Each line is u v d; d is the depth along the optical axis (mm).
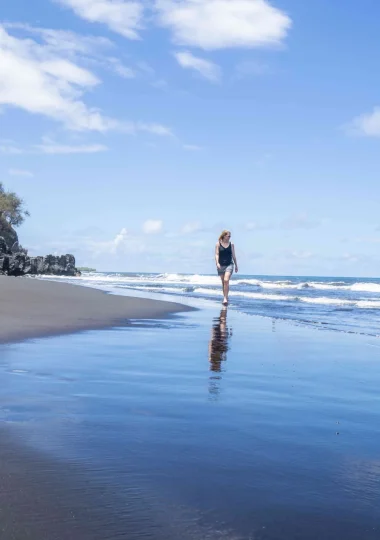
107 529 1854
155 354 6008
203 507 2055
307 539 1842
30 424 3094
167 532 1852
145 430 3059
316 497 2188
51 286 18703
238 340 7668
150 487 2225
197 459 2596
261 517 1992
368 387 4555
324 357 6250
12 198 95312
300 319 11820
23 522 1879
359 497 2199
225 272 15734
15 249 90938
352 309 15445
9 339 6789
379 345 7418
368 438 3061
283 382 4672
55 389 4062
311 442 2947
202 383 4508
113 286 29391
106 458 2553
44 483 2221
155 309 12859
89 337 7340
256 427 3211
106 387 4203
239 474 2418
